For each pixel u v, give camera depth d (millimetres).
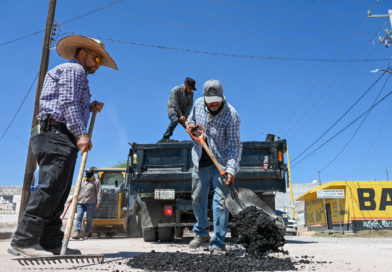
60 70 3074
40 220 2893
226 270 2576
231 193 3406
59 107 2971
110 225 11555
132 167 6418
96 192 8914
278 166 6324
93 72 3523
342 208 23266
